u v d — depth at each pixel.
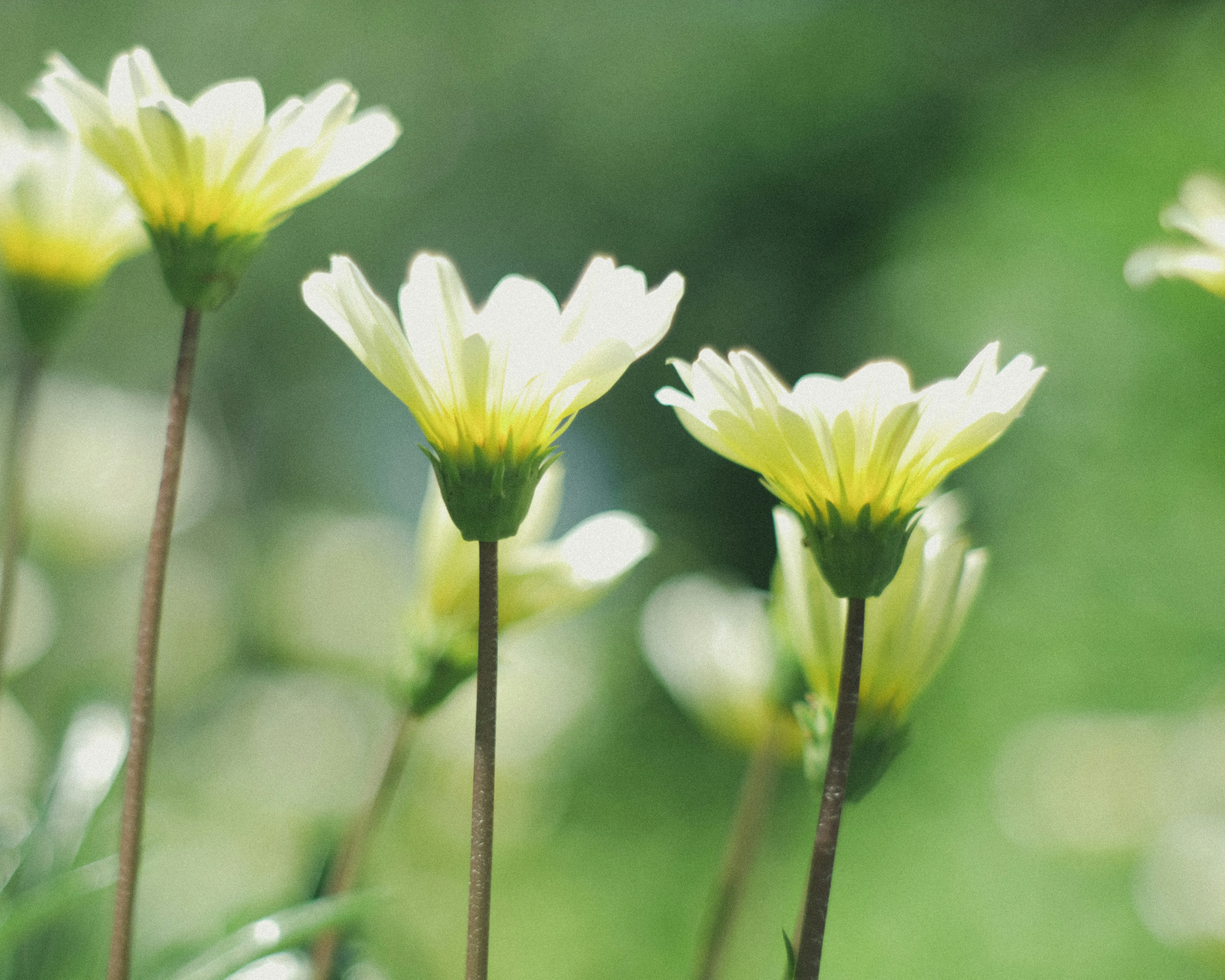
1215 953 1.53
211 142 0.72
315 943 0.80
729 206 5.58
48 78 0.72
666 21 6.02
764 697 0.82
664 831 2.93
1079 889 2.21
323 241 6.01
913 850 2.54
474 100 6.27
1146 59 3.24
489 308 0.69
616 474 5.21
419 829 1.98
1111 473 2.60
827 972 2.31
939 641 0.73
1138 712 2.37
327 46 6.03
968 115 4.73
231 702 2.33
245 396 5.84
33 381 0.81
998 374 0.69
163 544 0.71
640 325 0.69
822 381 0.70
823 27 5.54
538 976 2.27
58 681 2.00
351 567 2.48
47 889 0.79
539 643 2.34
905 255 3.48
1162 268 0.75
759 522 4.77
